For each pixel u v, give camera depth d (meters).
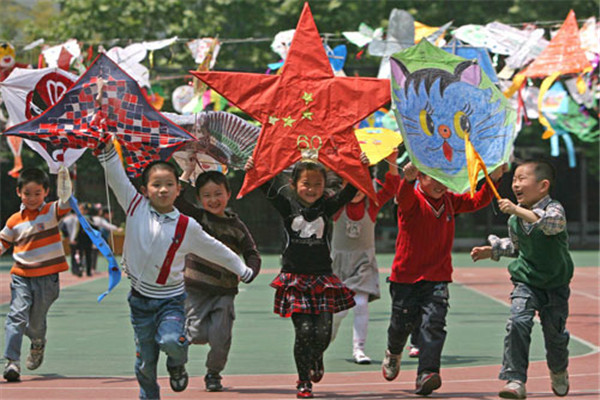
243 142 17.47
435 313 15.80
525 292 15.27
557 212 14.86
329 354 21.64
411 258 16.09
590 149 82.94
